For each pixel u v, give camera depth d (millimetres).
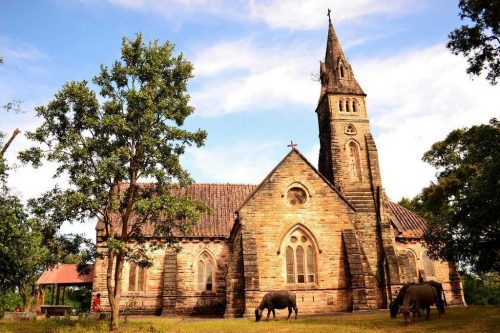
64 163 26125
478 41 29297
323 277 34562
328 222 36062
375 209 43469
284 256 34812
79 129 27391
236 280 33156
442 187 48312
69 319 30656
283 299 28141
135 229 28734
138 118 27094
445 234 30781
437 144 52219
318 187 36844
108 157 26141
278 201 36000
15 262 26469
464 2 29031
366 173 44875
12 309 53531
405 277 42281
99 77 28000
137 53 28203
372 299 34250
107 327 25000
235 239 37562
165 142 28125
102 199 25281
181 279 41281
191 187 49594
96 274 40219
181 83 29031
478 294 69125
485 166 26953
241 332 21531
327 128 47625
